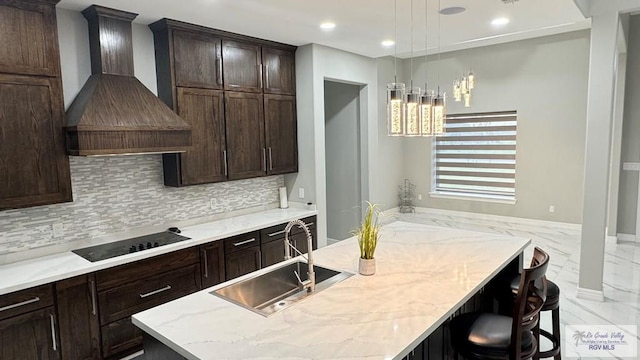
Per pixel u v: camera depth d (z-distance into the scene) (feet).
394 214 26.43
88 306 9.46
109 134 9.64
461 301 6.69
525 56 22.11
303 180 15.75
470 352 6.70
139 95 10.83
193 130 12.32
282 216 14.48
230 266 12.44
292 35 13.71
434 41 15.17
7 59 8.73
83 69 10.78
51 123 9.40
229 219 14.12
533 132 22.29
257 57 14.07
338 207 20.17
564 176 21.53
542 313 12.02
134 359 10.19
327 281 7.82
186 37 12.06
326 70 15.56
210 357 5.12
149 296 10.53
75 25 10.60
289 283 8.55
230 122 13.32
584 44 20.31
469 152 25.04
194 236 11.85
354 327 5.80
